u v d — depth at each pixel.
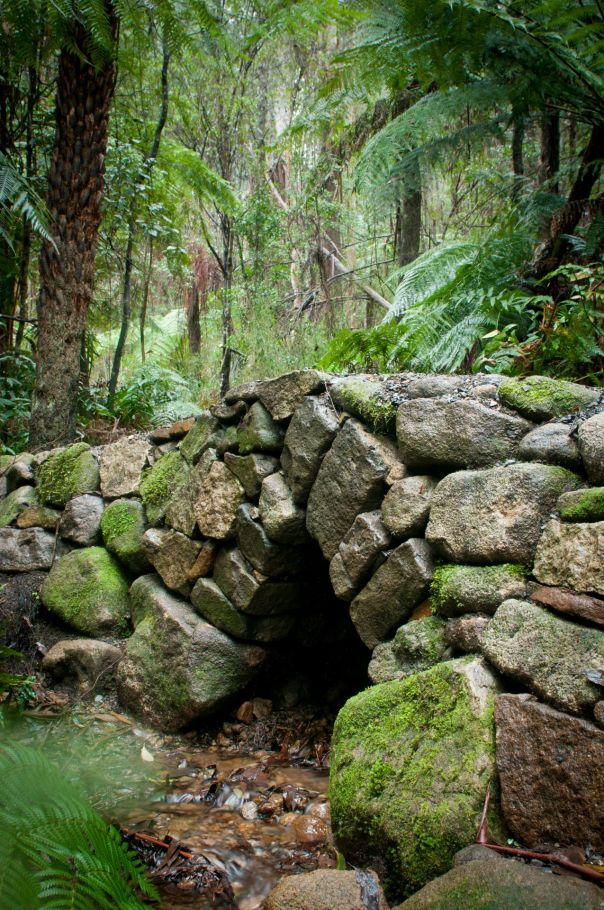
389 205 4.25
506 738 1.53
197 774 2.55
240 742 2.83
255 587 2.74
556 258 3.70
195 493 3.03
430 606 1.98
